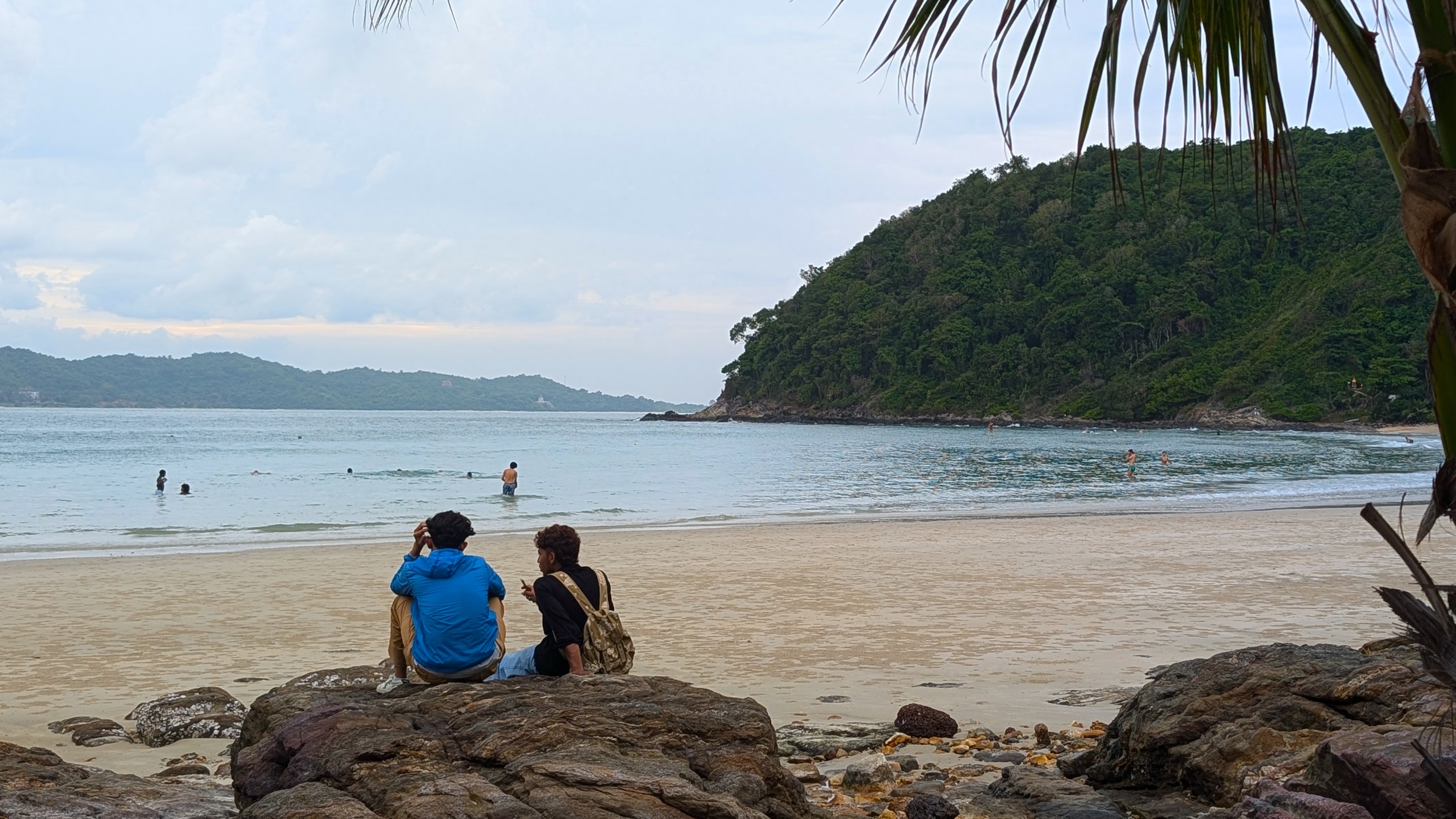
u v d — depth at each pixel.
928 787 4.69
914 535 19.08
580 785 3.17
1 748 4.37
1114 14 1.84
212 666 8.83
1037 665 8.55
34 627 10.59
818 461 55.03
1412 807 2.70
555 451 66.38
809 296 189.00
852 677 8.11
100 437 84.62
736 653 9.09
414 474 42.69
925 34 1.94
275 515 25.52
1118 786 4.46
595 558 15.84
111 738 6.42
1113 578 13.62
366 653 9.39
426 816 2.97
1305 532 19.03
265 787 3.62
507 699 3.89
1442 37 1.66
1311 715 4.06
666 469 47.06
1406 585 12.80
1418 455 56.44
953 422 146.50
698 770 3.51
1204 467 46.53
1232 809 3.35
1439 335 1.66
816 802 4.50
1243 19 1.99
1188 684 4.52
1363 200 126.44
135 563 15.41
